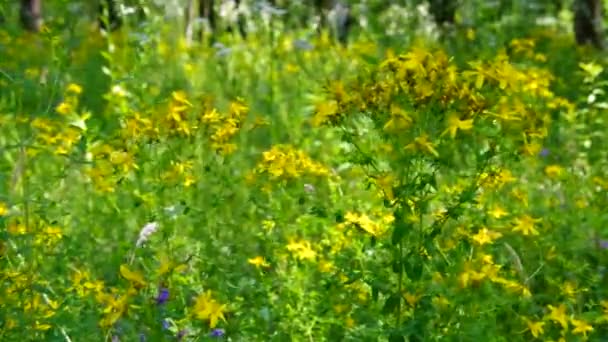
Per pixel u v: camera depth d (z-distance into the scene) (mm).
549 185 10031
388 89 6262
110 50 14156
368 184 6551
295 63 17297
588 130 12227
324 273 7539
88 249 8070
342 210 8062
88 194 9180
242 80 15758
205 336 6238
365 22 22531
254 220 8023
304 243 7418
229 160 8406
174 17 20438
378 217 7852
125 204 8742
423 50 6172
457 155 7945
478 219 7633
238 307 7066
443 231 7414
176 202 8141
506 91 6312
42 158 9828
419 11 22812
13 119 9680
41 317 6609
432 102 6223
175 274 7105
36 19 20734
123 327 6438
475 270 6473
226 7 20438
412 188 6324
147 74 14859
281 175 7969
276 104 13922
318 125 6547
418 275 6445
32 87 8727
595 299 7941
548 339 6754
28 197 7355
